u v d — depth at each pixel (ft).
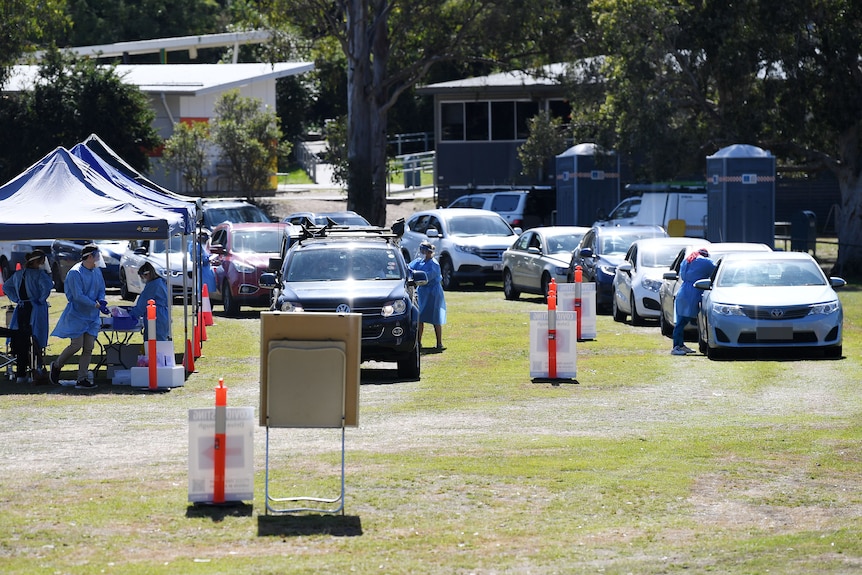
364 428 92.68
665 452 82.69
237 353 145.59
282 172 498.28
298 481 73.36
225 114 396.37
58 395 112.27
